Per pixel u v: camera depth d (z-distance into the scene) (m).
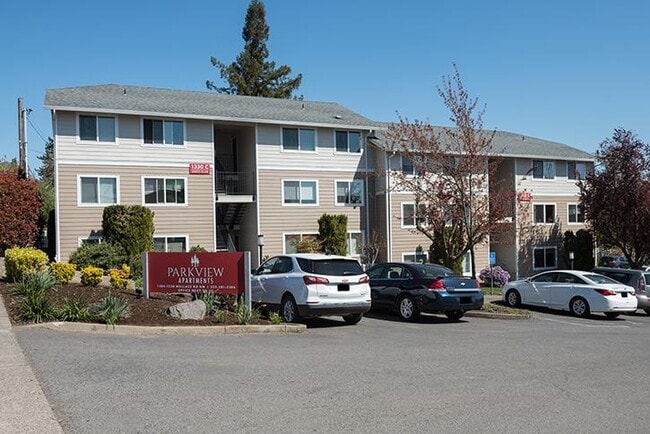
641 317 20.33
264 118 29.41
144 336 10.55
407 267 16.53
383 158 32.25
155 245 27.05
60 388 6.79
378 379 7.81
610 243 32.56
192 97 31.14
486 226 20.94
